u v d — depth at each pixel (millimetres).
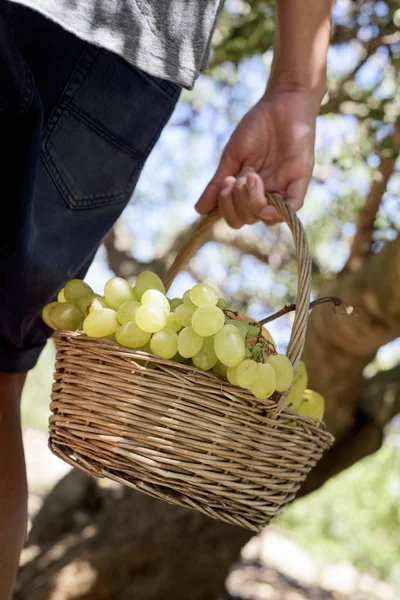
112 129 1259
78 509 3342
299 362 1132
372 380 2924
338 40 2795
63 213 1201
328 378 2592
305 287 1083
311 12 1387
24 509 1161
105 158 1253
